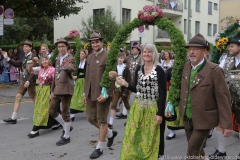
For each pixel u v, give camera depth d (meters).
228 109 3.42
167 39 29.84
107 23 22.12
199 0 36.78
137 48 7.70
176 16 33.16
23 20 29.69
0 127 7.20
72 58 5.77
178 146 5.75
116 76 4.31
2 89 13.51
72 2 15.80
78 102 8.01
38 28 36.28
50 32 38.34
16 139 6.24
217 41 6.06
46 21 35.56
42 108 6.42
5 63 15.19
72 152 5.41
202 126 3.49
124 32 4.65
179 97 3.85
